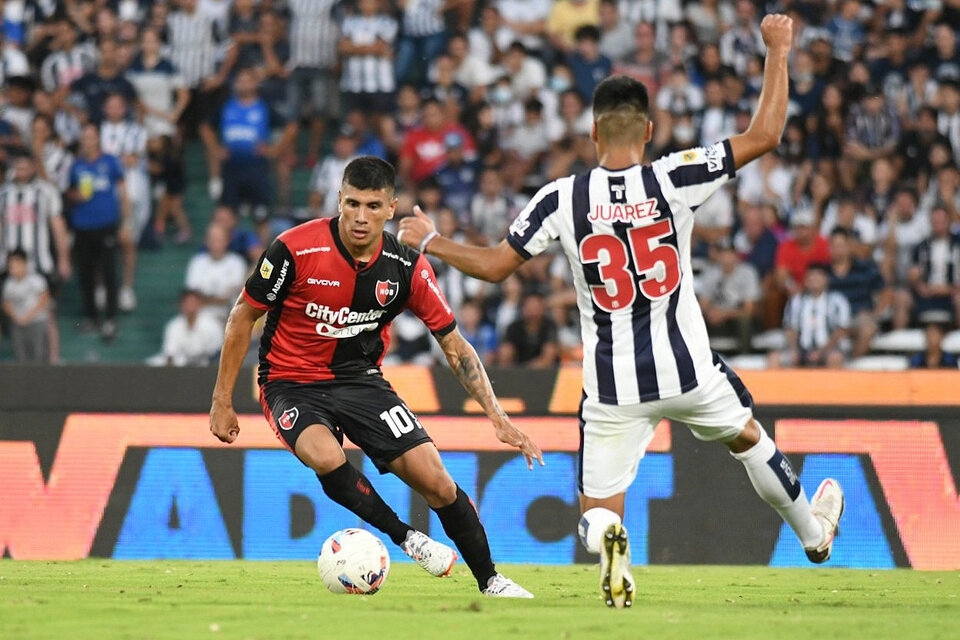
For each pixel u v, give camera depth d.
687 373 16.11
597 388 16.30
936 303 43.47
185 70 52.50
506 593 18.30
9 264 44.59
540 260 44.16
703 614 15.73
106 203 46.88
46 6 54.78
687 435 28.41
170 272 49.94
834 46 52.97
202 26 52.59
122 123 49.16
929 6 53.50
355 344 18.78
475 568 18.42
